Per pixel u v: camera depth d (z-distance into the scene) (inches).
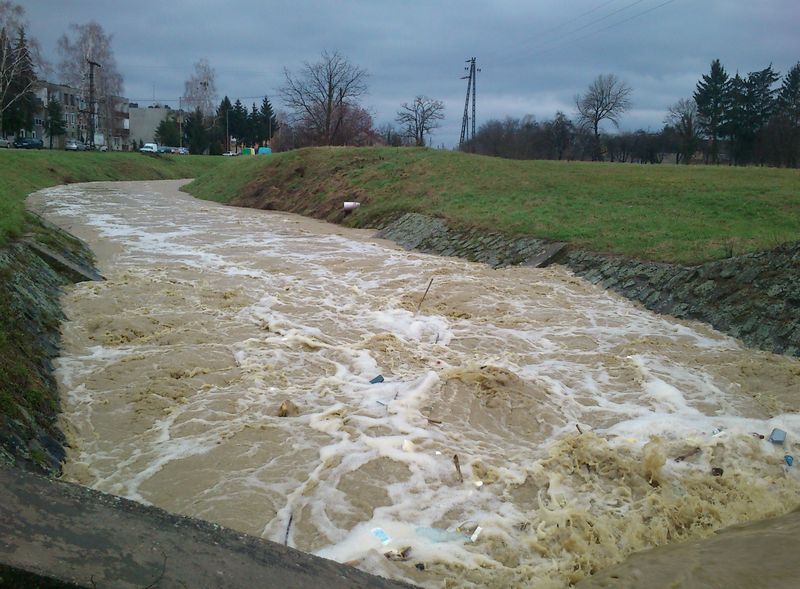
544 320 518.9
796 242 498.0
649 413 351.6
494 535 241.1
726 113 2278.5
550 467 291.1
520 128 2694.4
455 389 367.2
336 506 257.0
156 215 1191.6
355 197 1215.6
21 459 253.1
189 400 350.9
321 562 177.0
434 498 265.4
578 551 230.7
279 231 1024.2
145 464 286.2
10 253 486.3
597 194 920.9
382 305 553.9
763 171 1095.0
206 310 514.3
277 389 368.2
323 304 553.9
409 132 2642.7
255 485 270.1
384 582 179.2
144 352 416.8
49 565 141.0
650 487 275.4
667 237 650.2
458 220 886.4
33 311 424.2
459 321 517.3
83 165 2021.4
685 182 951.6
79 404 341.4
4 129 2615.7
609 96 2383.1
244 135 4148.6
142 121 4439.0
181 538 164.4
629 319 521.3
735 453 303.6
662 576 201.5
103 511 166.4
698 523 248.2
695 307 521.0
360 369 402.9
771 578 189.5
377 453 296.8
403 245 901.8
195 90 3784.5
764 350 446.6
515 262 720.3
